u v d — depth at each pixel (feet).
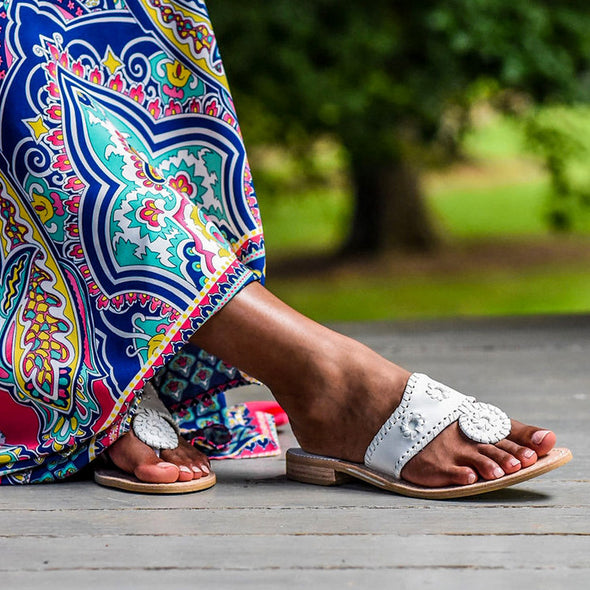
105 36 5.90
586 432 7.02
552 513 5.08
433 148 30.55
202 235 5.50
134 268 5.47
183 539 4.70
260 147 31.19
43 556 4.47
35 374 5.66
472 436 5.32
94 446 5.65
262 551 4.51
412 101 23.45
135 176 5.59
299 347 5.54
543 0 23.08
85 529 4.87
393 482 5.46
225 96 6.02
